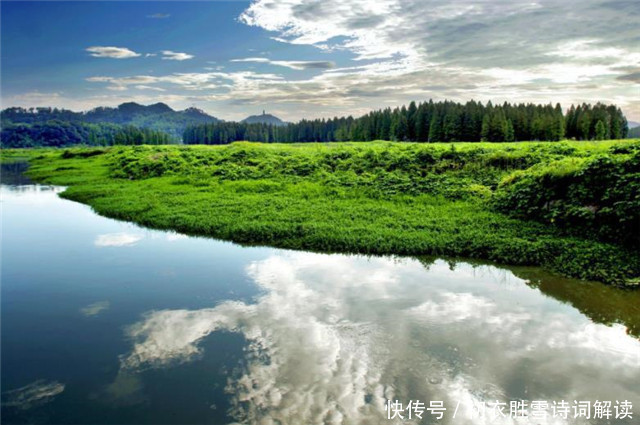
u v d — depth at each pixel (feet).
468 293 32.71
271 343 24.99
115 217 62.49
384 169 75.92
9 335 26.61
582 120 228.63
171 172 96.37
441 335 25.99
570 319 28.30
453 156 74.59
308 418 18.52
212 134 465.47
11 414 19.07
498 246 41.78
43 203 76.74
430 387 20.88
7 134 614.34
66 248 46.32
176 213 59.57
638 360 23.43
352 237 45.52
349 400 19.77
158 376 21.81
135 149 137.59
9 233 53.36
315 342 25.11
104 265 40.24
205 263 40.47
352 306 30.19
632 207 40.22
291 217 54.75
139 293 33.19
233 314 29.07
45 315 29.45
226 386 20.84
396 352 24.00
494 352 24.09
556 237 43.86
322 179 76.95
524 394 20.43
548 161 66.28
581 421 18.61
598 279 34.94
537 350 24.36
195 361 23.15
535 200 50.80
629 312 29.30
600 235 42.57
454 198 61.93
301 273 37.40
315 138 422.82
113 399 20.02
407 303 30.76
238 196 69.92
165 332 26.58
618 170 43.83
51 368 22.80
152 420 18.51
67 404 19.72
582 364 22.99
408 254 42.47
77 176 114.11
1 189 98.27
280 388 20.67
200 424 18.22
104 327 27.48
